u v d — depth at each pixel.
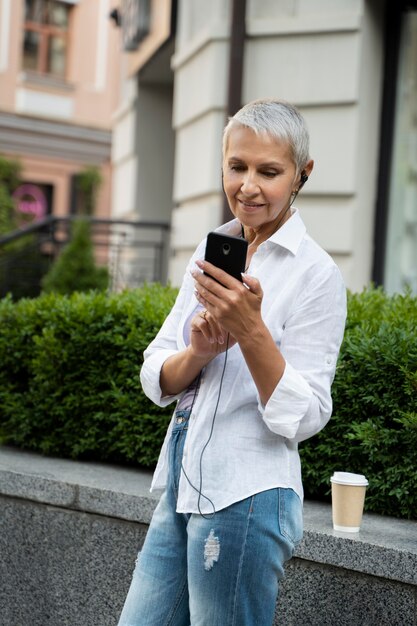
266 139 1.71
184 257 7.13
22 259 9.77
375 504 2.72
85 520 2.95
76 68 19.16
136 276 9.88
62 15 19.14
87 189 19.36
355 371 2.80
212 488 1.74
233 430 1.76
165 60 9.02
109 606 2.88
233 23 6.27
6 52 18.33
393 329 2.84
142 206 10.15
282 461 1.77
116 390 3.30
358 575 2.37
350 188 5.91
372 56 5.95
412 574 2.24
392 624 2.30
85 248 9.08
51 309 3.60
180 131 7.38
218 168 6.54
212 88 6.55
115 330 3.36
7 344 3.61
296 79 6.12
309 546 2.43
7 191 18.44
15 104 18.45
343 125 5.95
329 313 1.76
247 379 1.77
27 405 3.61
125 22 9.61
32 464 3.32
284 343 1.76
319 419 1.73
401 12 5.94
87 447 3.39
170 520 1.90
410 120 6.00
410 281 6.02
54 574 3.02
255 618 1.74
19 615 3.10
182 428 1.86
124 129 10.60
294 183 1.82
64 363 3.46
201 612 1.75
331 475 2.82
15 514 3.13
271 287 1.78
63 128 18.98
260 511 1.72
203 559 1.73
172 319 2.06
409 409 2.66
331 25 5.95
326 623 2.42
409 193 6.02
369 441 2.66
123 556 2.85
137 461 3.40
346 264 5.97
